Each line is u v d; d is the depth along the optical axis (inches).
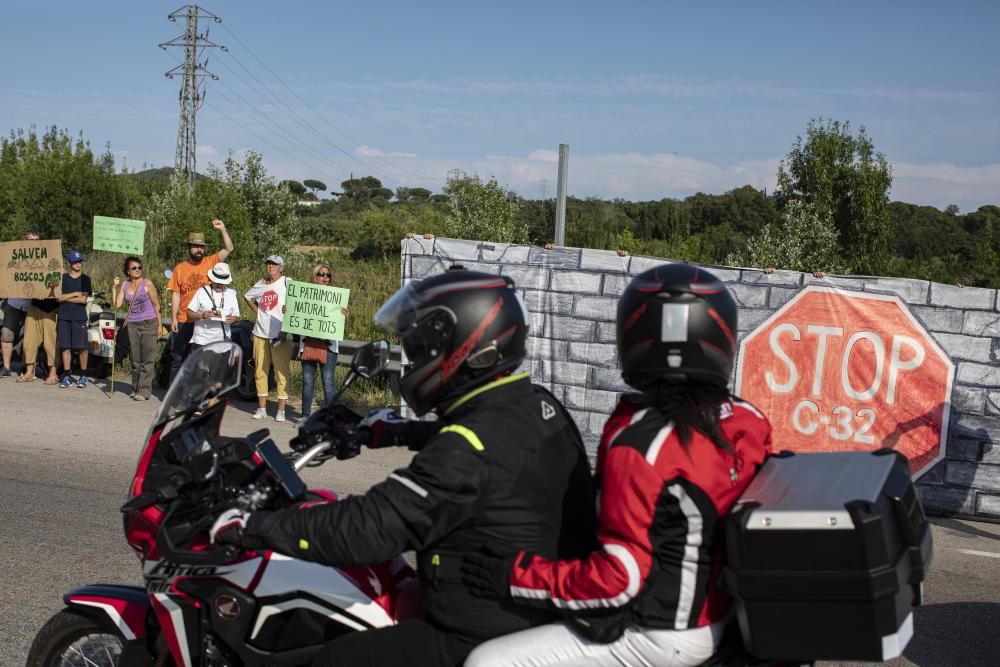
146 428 383.9
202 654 123.2
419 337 109.7
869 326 304.3
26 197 998.4
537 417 109.9
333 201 4576.8
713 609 99.1
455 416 110.3
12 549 237.5
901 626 93.9
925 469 301.7
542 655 102.5
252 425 391.2
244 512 110.9
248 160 1076.5
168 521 118.4
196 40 2015.3
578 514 111.2
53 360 482.9
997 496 295.9
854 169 979.3
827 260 965.2
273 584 119.0
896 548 93.0
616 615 99.1
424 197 5369.1
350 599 117.8
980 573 245.0
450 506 104.2
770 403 313.9
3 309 498.9
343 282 751.7
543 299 335.9
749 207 1969.7
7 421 386.9
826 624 91.5
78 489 293.3
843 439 308.2
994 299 293.4
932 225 2032.5
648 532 97.3
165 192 1098.7
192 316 420.8
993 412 295.7
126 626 132.2
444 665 108.9
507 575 103.7
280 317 400.5
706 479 96.6
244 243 1009.5
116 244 485.1
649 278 108.1
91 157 1037.8
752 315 314.0
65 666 141.6
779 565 91.4
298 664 119.5
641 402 103.4
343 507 106.0
